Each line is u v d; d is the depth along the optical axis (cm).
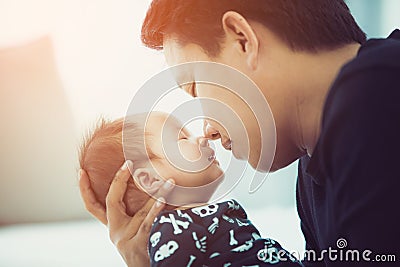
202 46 89
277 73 85
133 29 269
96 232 246
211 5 87
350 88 69
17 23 264
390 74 68
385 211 69
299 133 89
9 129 262
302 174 105
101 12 268
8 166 262
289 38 84
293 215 239
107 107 266
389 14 280
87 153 116
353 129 68
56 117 263
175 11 90
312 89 85
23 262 209
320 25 84
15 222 263
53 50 266
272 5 84
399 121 67
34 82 263
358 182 69
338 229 74
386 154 67
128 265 110
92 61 267
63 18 266
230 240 100
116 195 110
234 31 86
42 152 263
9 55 262
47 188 264
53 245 229
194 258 97
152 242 100
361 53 74
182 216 102
